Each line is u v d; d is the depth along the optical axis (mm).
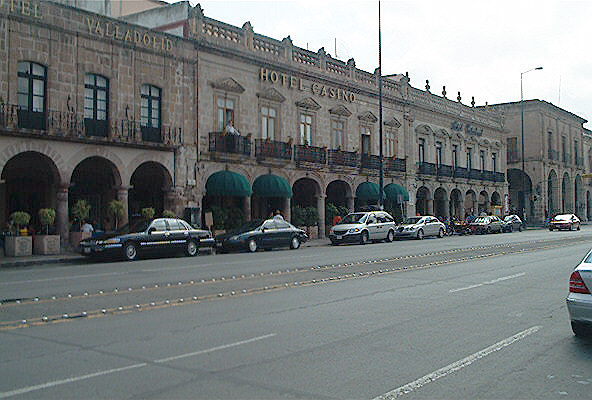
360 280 15039
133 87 28156
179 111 30250
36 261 21453
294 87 37125
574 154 81750
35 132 24031
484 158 60281
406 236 37562
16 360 7137
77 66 26047
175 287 13594
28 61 24562
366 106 43406
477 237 40531
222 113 32625
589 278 8156
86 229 25516
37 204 27297
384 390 6102
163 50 29531
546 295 12633
